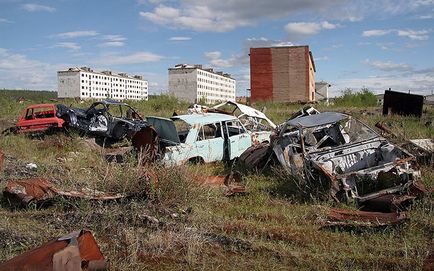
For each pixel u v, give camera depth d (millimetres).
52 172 8570
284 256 4793
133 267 4559
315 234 5531
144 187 6719
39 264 3586
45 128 15078
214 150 10484
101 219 5832
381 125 12094
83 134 14930
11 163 9156
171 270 4535
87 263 4047
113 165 8008
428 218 5852
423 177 8008
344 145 8227
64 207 6395
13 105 23766
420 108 21109
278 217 6270
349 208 6633
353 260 4660
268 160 9609
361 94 36750
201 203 6848
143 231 5492
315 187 7266
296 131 9648
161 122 10445
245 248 5035
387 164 7195
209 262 4688
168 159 9484
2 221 5754
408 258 4656
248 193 7746
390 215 5832
